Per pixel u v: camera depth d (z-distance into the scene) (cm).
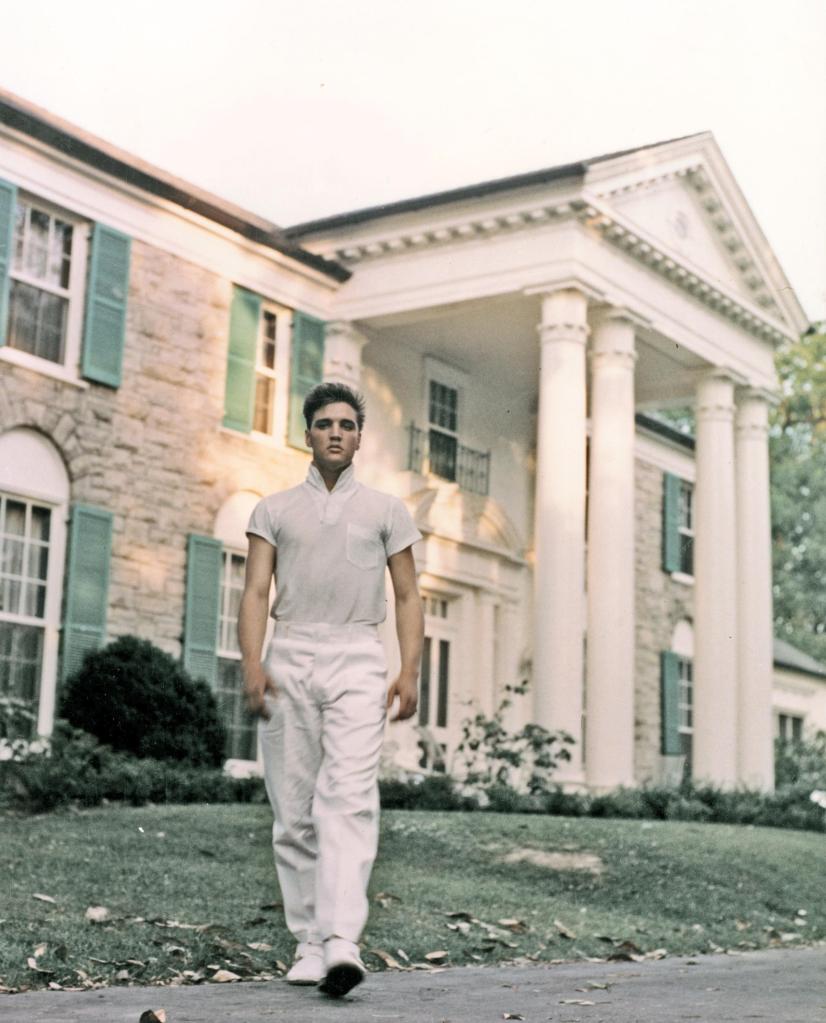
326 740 443
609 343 1844
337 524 454
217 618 1659
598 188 1758
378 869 944
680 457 2644
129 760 1330
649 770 2423
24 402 1481
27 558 1488
